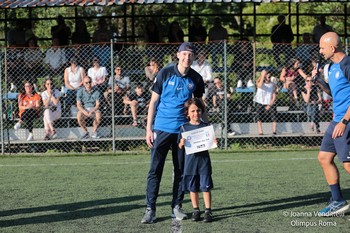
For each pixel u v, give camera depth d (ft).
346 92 25.80
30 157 49.44
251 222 26.55
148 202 26.91
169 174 39.93
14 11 75.15
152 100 26.78
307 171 40.29
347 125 25.53
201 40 59.77
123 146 52.21
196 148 25.98
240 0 52.95
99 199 32.24
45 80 54.29
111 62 49.49
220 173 39.96
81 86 51.47
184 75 26.40
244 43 54.90
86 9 78.18
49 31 77.56
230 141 52.70
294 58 54.24
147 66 53.72
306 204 30.09
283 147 52.06
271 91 52.29
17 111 53.88
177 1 53.21
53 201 32.01
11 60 54.29
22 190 35.35
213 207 29.71
